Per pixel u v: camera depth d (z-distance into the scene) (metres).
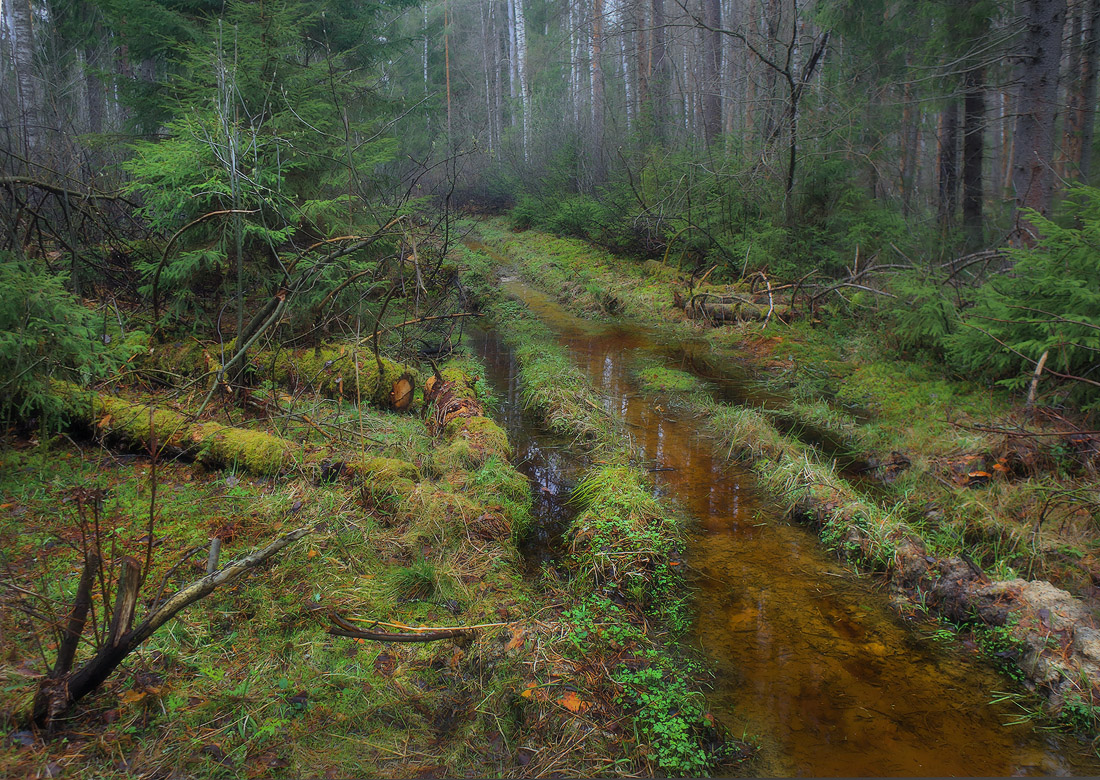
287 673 3.10
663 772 2.80
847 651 3.70
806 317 10.54
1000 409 6.53
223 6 8.41
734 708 3.25
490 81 37.56
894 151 13.22
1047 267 6.27
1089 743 3.05
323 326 6.78
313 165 8.22
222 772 2.56
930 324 7.75
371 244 8.04
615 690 3.22
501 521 4.52
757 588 4.29
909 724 3.17
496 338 10.96
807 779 2.83
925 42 11.93
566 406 7.18
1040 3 8.41
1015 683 3.45
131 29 9.13
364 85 9.27
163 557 3.81
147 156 6.74
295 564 3.88
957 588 4.00
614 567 4.23
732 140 13.86
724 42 20.39
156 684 2.92
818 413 7.14
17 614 3.20
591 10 22.75
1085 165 11.20
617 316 12.24
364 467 4.83
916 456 5.87
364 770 2.67
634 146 17.95
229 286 7.43
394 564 4.07
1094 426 5.72
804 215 12.11
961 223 12.41
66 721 2.66
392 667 3.23
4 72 14.77
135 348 6.14
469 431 5.77
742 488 5.70
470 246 21.34
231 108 7.69
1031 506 4.86
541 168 24.30
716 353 9.80
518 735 2.92
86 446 5.25
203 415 5.63
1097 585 4.11
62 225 8.32
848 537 4.71
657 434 6.85
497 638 3.45
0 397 4.81
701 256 13.82
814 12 12.62
